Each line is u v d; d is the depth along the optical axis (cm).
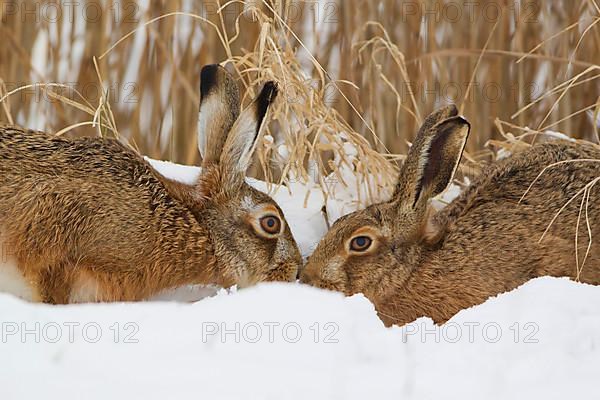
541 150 1175
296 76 1253
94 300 1019
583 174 1122
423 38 1583
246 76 1458
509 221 1098
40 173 989
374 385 689
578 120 1584
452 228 1114
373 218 1092
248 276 1091
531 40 1605
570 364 736
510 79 1603
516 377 716
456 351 755
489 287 1087
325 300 834
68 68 1608
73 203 987
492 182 1144
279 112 1216
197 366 698
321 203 1225
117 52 1598
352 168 1259
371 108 1530
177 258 1048
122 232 1007
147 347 729
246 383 674
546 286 880
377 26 1583
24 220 973
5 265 980
